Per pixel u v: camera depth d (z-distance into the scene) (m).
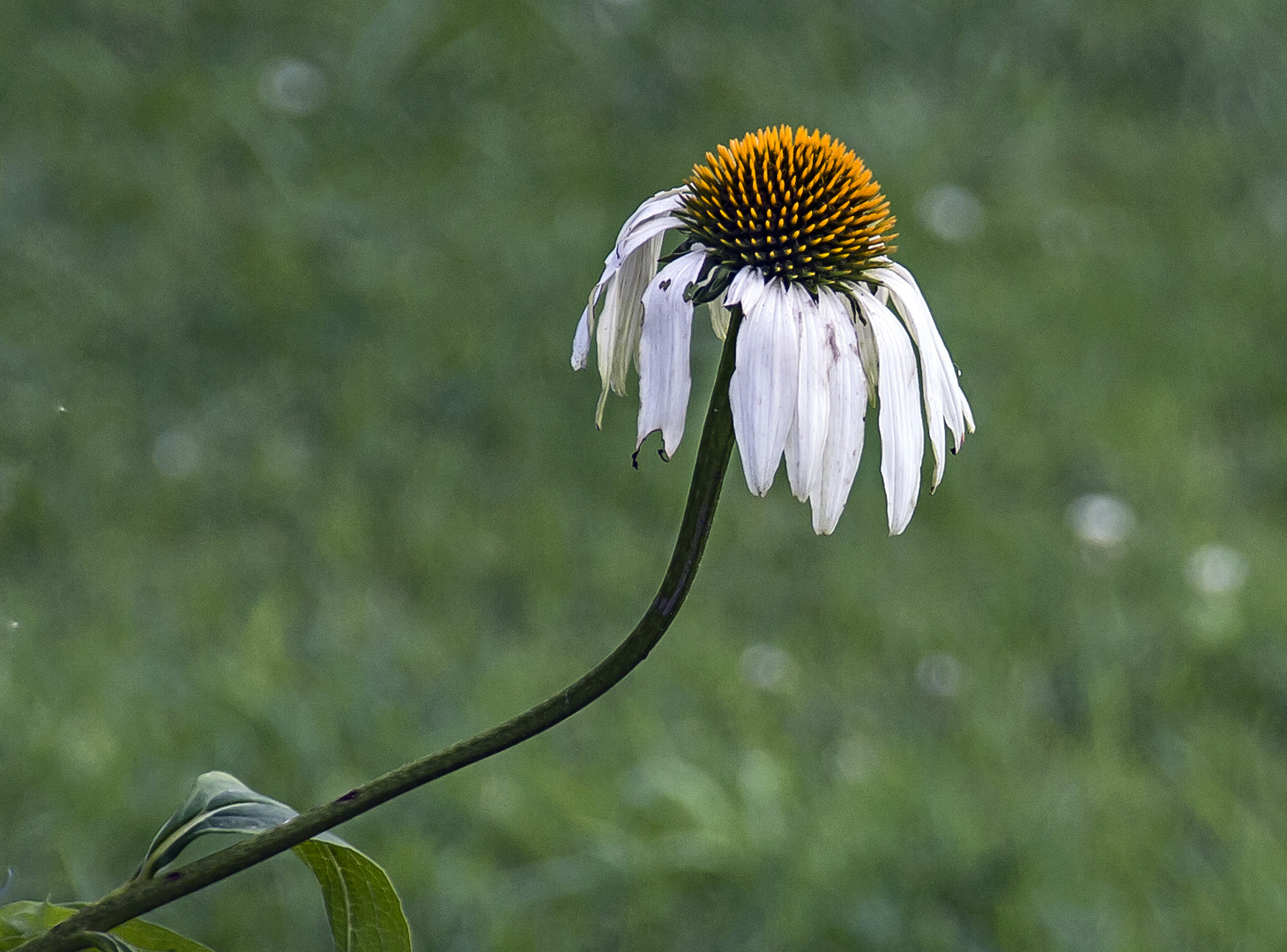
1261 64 13.05
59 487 8.09
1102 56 13.12
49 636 6.91
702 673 7.09
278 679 6.75
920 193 11.27
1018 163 11.86
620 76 11.93
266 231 10.12
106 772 6.08
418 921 5.65
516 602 7.79
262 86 11.29
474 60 11.77
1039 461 8.92
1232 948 5.47
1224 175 11.98
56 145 10.59
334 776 6.24
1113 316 10.30
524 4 12.08
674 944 5.65
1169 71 13.02
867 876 5.76
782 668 7.16
